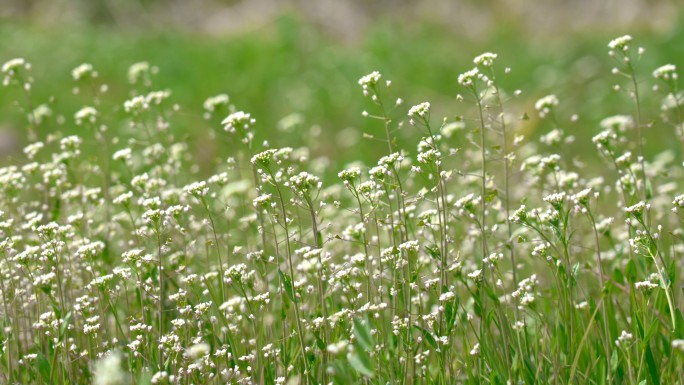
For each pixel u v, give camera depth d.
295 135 11.63
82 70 7.31
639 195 5.90
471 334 5.36
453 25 22.89
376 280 5.03
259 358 4.61
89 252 4.97
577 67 17.12
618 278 5.19
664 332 4.91
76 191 6.33
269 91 16.81
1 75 15.48
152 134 8.50
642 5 22.06
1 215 5.34
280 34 20.48
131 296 5.65
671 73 6.00
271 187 7.11
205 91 16.47
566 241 4.50
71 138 6.47
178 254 5.54
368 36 21.17
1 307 5.23
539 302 5.43
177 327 4.71
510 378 4.37
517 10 23.06
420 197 4.76
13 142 12.69
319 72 17.97
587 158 11.48
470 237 5.96
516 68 17.89
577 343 4.69
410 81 17.20
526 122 11.69
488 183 5.65
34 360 4.67
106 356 4.64
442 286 4.54
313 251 4.28
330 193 6.86
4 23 22.61
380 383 4.24
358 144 12.98
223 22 24.20
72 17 23.34
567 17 22.67
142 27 23.73
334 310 4.88
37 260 5.34
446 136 6.81
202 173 11.23
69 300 5.48
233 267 4.61
